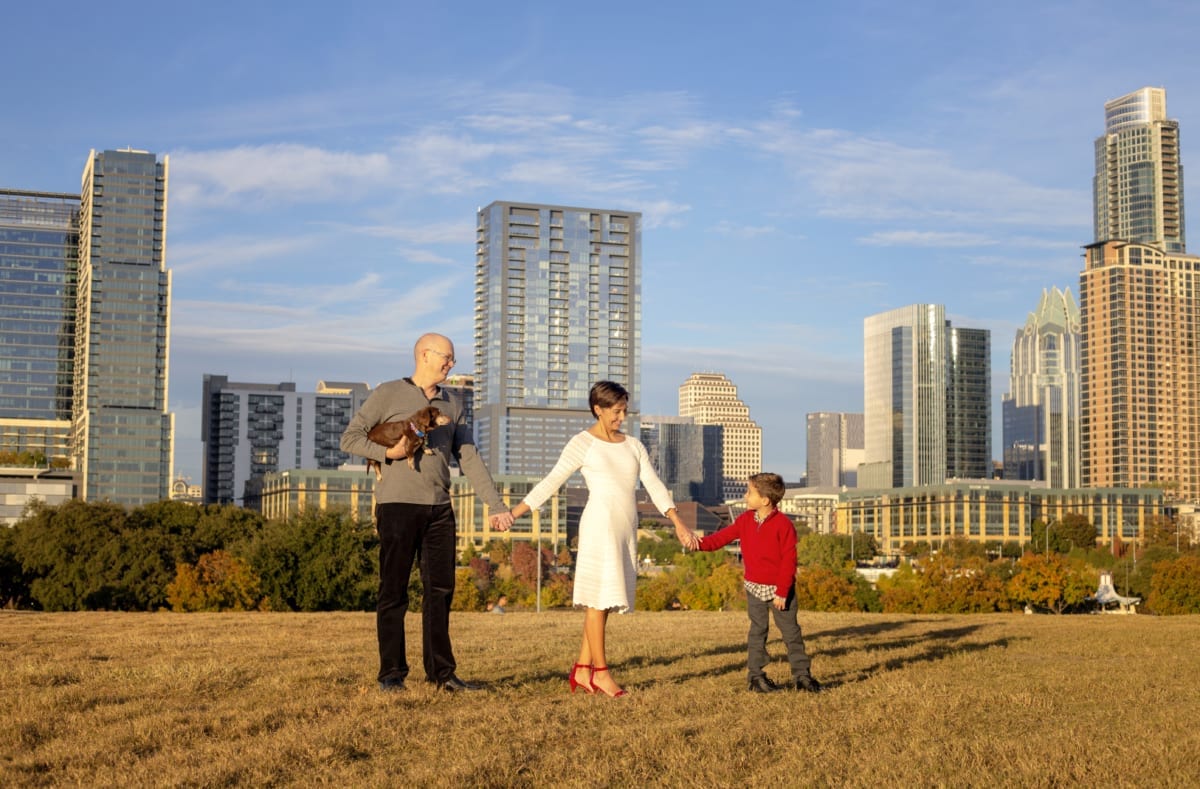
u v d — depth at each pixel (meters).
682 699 9.05
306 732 7.47
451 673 9.45
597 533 9.48
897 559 184.00
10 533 67.81
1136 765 6.82
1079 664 12.33
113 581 61.31
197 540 70.19
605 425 9.73
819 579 88.31
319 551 58.75
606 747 7.14
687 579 113.62
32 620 20.77
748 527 10.24
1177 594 83.38
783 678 10.78
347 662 11.45
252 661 11.66
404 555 9.27
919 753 7.08
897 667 11.83
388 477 9.22
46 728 7.66
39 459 183.12
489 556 167.50
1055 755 6.99
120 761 6.74
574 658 12.66
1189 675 11.43
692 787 6.27
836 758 6.98
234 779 6.34
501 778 6.35
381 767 6.68
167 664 10.80
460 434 9.48
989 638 15.89
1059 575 88.12
